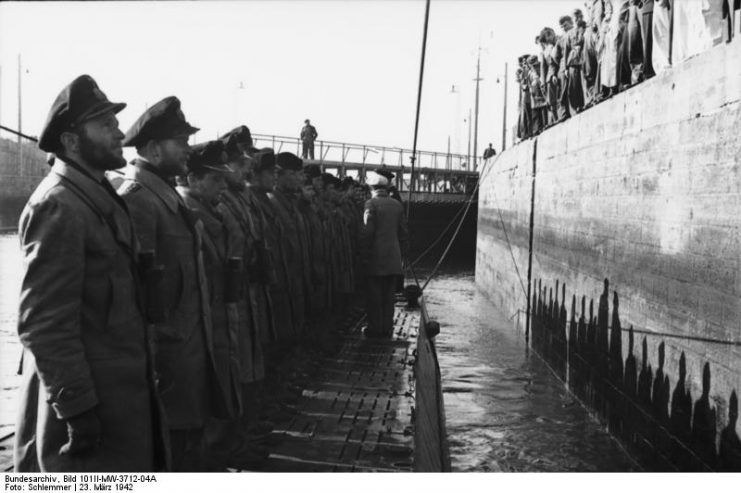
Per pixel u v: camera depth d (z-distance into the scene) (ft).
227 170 14.88
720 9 26.13
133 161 12.46
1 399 20.80
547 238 49.44
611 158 33.73
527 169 57.98
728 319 21.35
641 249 29.35
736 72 21.16
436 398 32.86
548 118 59.67
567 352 42.65
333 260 30.19
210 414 12.88
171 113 12.23
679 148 25.45
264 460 16.10
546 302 49.44
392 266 32.24
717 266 22.21
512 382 44.60
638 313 29.60
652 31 33.99
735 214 21.07
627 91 31.48
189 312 12.39
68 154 9.89
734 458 20.54
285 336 21.12
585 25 47.60
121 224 10.08
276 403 20.26
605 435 33.78
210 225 14.38
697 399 23.44
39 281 8.94
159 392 11.71
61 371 8.86
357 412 20.45
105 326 9.71
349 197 41.06
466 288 95.96
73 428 8.95
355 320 38.34
